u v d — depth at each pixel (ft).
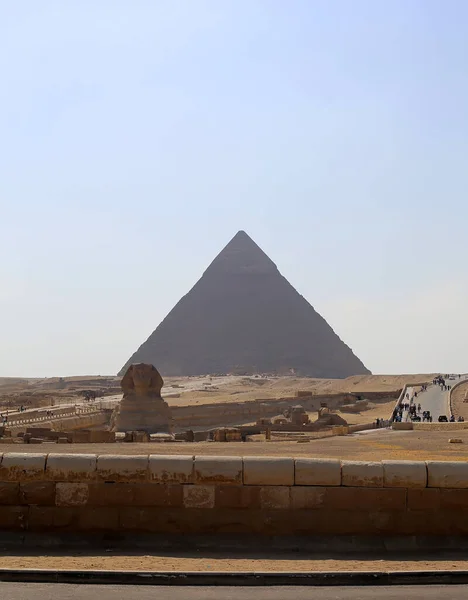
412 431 203.92
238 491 55.11
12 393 640.58
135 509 55.06
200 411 405.80
